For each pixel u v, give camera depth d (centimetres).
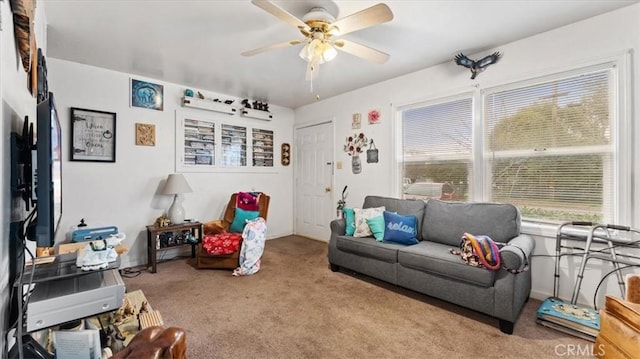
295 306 237
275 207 496
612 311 160
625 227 204
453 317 220
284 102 476
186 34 246
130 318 156
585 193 234
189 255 388
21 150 120
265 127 479
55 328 126
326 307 235
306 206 497
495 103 281
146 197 354
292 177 521
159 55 288
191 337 192
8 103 103
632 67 209
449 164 317
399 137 362
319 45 205
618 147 216
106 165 325
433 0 199
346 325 208
